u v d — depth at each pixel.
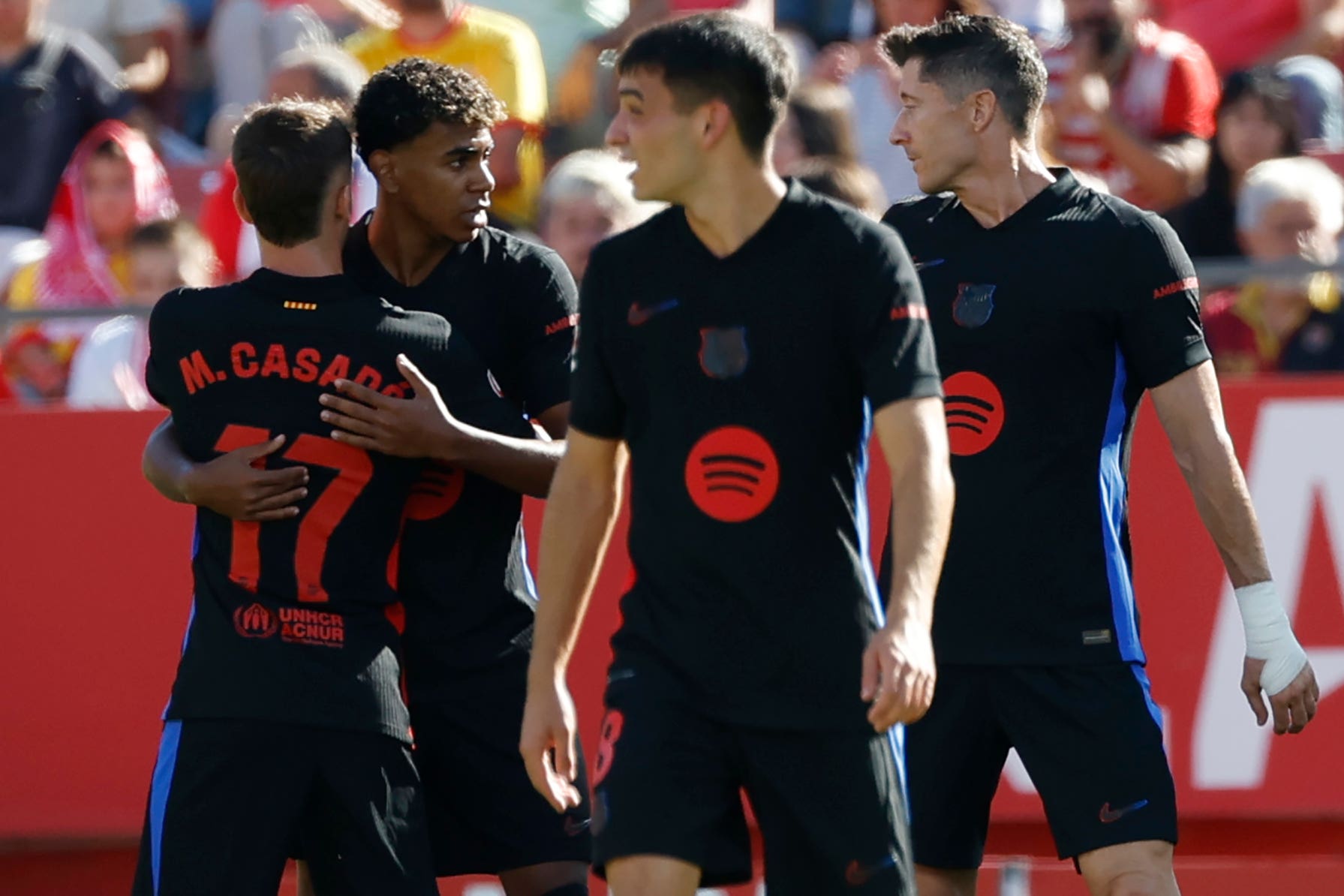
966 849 13.48
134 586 18.59
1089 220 13.09
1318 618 17.80
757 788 10.84
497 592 13.52
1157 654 17.88
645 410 10.88
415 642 13.30
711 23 10.57
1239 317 18.39
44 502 18.70
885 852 10.73
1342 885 17.64
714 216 10.65
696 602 10.74
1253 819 17.94
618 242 10.98
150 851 12.45
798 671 10.66
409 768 12.70
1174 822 12.78
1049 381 13.01
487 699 13.46
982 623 13.08
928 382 10.46
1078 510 13.05
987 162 13.19
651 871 10.52
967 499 13.12
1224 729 17.81
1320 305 18.22
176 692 12.50
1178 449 13.00
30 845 18.70
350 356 12.45
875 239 10.62
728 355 10.63
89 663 18.58
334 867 12.55
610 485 11.28
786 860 10.89
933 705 13.27
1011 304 13.02
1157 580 17.89
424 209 12.98
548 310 13.41
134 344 19.36
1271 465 17.94
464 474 13.30
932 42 13.24
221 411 12.46
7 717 18.61
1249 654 13.07
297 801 12.34
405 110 12.77
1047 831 18.06
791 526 10.65
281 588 12.35
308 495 12.39
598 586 18.19
